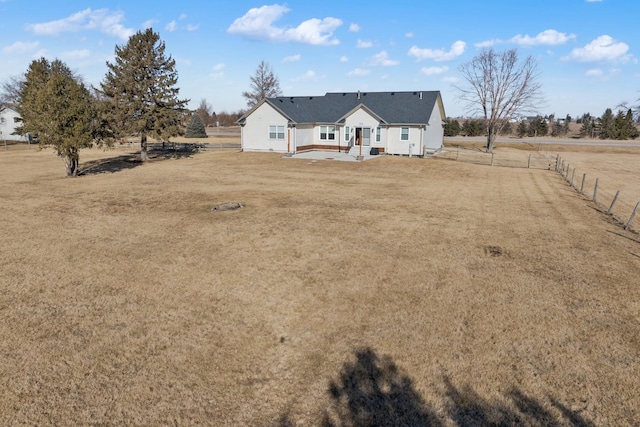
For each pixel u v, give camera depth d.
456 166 28.92
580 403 5.30
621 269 9.77
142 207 16.09
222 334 6.92
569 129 78.88
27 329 7.04
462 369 5.97
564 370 5.95
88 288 8.68
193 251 10.88
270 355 6.35
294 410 5.20
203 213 14.95
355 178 23.67
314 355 6.33
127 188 20.38
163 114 32.72
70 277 9.24
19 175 25.16
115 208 15.96
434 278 9.15
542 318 7.42
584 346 6.56
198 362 6.16
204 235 12.26
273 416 5.11
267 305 7.92
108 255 10.64
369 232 12.57
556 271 9.61
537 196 18.98
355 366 6.05
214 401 5.35
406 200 17.50
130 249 11.09
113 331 7.00
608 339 6.76
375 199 17.64
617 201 18.45
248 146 38.25
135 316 7.51
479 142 57.31
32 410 5.14
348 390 5.55
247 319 7.41
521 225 13.64
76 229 13.05
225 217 14.32
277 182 22.03
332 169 27.28
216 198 17.61
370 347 6.52
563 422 4.99
